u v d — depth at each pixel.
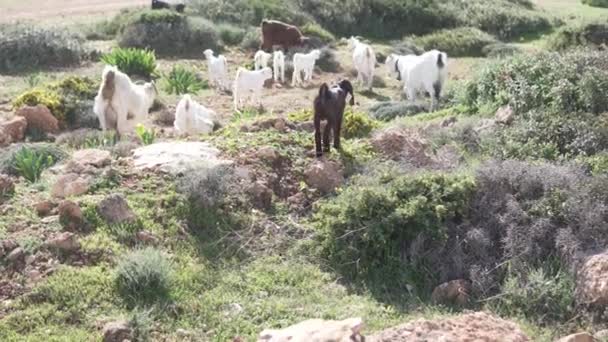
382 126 12.05
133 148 10.95
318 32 27.92
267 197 9.38
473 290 7.93
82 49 23.62
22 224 8.27
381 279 8.23
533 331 7.27
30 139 14.30
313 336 5.99
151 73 21.33
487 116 12.91
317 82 22.22
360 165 10.20
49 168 10.57
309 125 11.31
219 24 27.75
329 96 10.02
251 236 8.80
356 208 8.66
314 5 31.06
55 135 14.65
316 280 8.17
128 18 26.86
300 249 8.68
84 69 22.44
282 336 6.07
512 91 13.16
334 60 24.33
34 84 19.20
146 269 7.50
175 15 26.19
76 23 28.23
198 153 10.02
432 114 14.16
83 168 9.58
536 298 7.63
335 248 8.52
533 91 12.65
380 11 31.28
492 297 7.74
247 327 7.14
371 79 21.19
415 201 8.59
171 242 8.43
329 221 8.70
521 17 32.03
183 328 7.08
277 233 8.95
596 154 10.36
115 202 8.59
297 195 9.58
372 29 30.88
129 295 7.39
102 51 24.09
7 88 19.19
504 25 31.53
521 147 10.75
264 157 9.98
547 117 11.58
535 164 9.55
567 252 8.00
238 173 9.60
